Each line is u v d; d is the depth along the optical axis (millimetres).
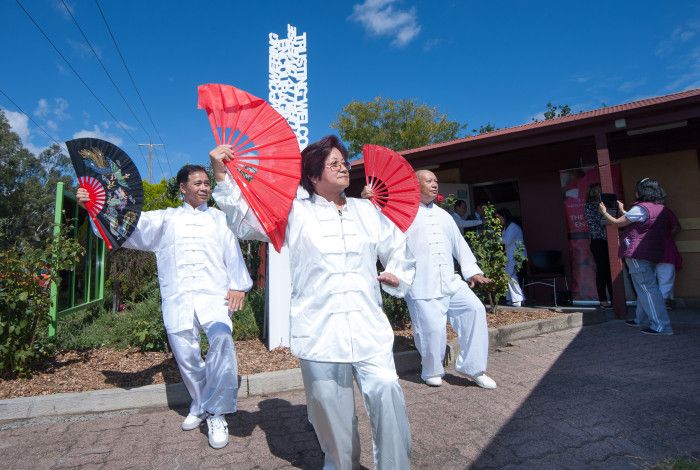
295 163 2242
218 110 2311
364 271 2320
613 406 3465
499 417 3363
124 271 8641
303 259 2273
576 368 4484
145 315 5648
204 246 3406
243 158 2303
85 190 3113
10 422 3623
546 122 7668
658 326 5645
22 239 4797
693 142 7344
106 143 3180
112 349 5348
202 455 2936
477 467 2643
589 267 7719
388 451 2088
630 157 7840
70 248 4734
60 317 6230
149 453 2980
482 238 6980
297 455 2906
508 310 7160
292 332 2297
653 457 2680
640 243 5734
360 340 2201
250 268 8695
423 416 3441
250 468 2750
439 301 4180
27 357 4336
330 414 2186
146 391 3939
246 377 4199
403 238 2596
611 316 6793
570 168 8336
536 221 8680
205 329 3277
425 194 4398
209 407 3076
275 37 6070
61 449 3074
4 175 29703
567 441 2926
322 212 2352
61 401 3795
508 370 4555
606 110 7152
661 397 3600
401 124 29797
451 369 4777
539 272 8242
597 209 7543
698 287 7285
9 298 4129
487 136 7285
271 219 2291
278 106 5996
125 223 3178
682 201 7418
